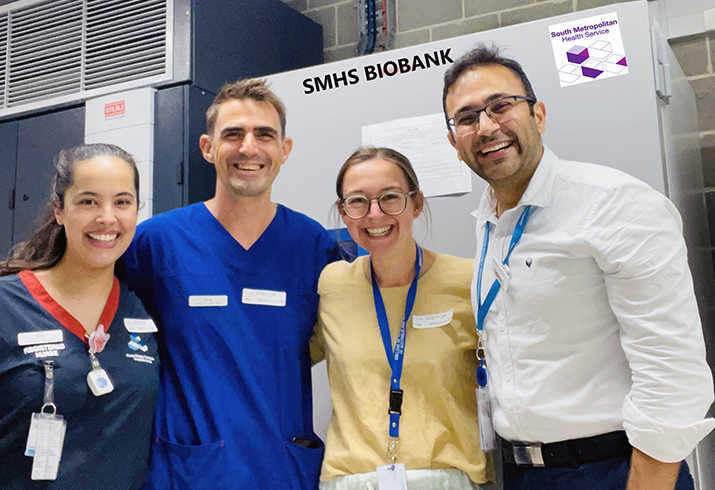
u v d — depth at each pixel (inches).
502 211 49.9
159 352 54.1
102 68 79.9
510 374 44.9
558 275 42.7
